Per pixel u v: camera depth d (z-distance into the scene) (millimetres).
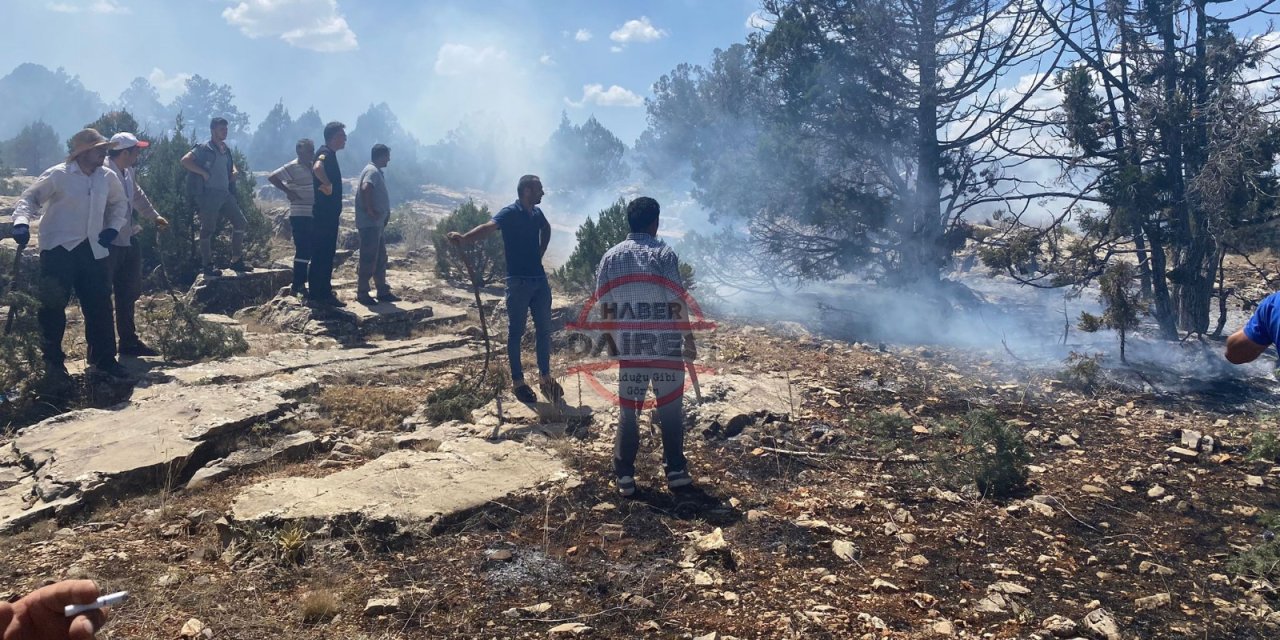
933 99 10344
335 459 5379
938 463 5469
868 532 4555
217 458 5297
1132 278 8656
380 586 3775
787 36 10758
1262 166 8344
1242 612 3752
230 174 10453
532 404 6320
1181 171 9180
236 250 10719
